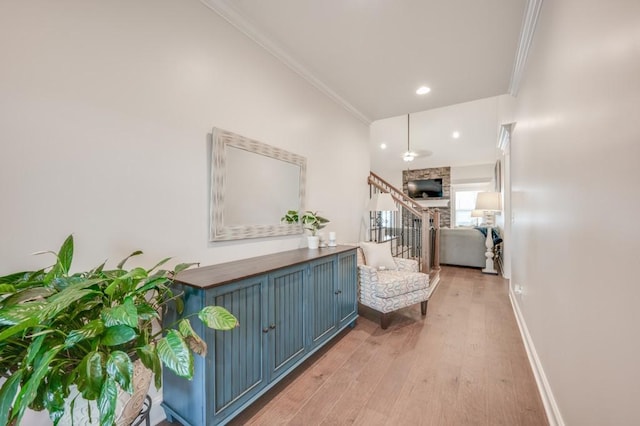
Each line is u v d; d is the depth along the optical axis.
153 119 1.53
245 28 2.04
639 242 0.79
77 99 1.26
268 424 1.51
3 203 1.07
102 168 1.34
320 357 2.19
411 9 1.91
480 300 3.53
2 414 0.71
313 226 2.68
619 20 0.90
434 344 2.38
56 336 0.90
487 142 6.78
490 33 2.16
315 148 2.92
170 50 1.61
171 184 1.62
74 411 0.94
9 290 0.89
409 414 1.58
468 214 8.77
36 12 1.15
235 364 1.48
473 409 1.61
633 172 0.82
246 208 2.08
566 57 1.40
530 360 2.10
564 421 1.38
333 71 2.72
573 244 1.29
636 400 0.80
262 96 2.24
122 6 1.41
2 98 1.07
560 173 1.49
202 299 1.33
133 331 0.86
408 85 3.01
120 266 1.19
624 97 0.87
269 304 1.70
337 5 1.87
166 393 1.54
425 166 9.05
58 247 1.20
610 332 0.95
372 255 3.18
